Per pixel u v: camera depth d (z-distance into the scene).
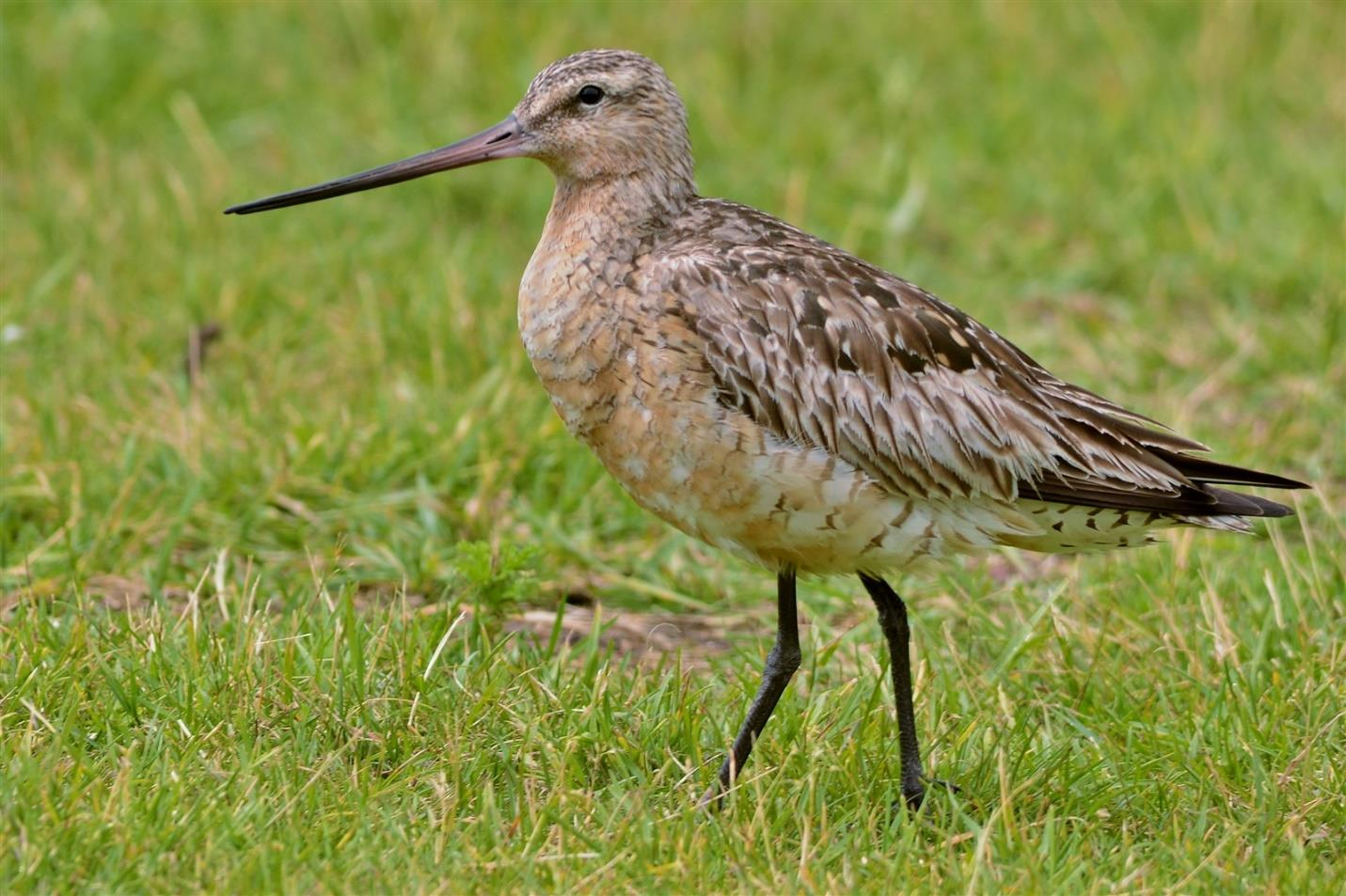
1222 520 9.68
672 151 9.93
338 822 8.66
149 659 9.95
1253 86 19.31
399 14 19.45
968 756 9.78
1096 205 17.55
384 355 14.44
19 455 12.70
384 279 15.62
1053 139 18.45
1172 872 8.66
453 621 10.75
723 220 9.80
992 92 19.19
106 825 8.34
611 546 12.70
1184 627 11.12
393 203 17.34
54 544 11.84
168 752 9.05
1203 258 16.58
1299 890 8.41
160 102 18.53
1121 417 9.85
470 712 9.66
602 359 9.30
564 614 11.88
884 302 9.48
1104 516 9.64
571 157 9.86
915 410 9.35
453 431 13.22
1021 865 8.59
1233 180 17.77
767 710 9.60
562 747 9.44
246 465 12.71
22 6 19.20
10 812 8.36
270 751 9.05
